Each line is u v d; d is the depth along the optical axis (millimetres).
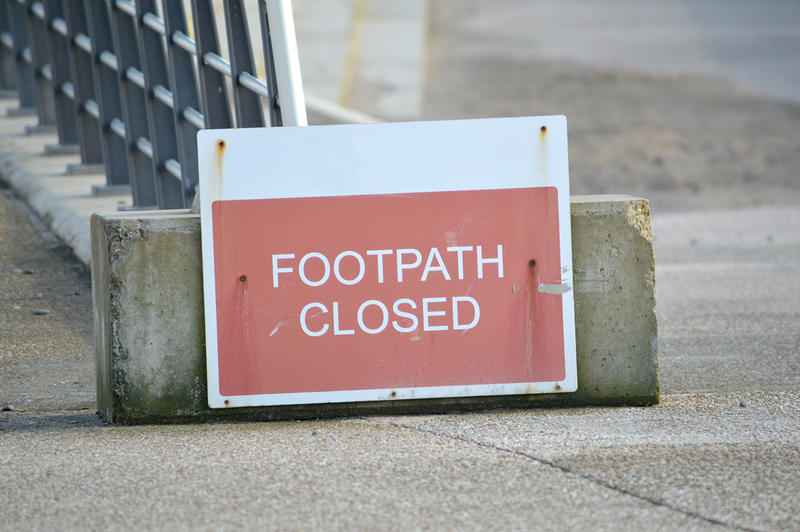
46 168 42156
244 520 13398
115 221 18250
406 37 97062
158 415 18375
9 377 22812
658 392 19234
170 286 18344
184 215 18781
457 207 18562
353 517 13453
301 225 18375
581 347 19047
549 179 18703
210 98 29047
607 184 64875
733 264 41031
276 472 15250
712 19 108625
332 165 18453
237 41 26172
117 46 34500
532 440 16750
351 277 18438
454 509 13695
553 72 88875
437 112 77875
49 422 18859
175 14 30766
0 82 57875
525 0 114250
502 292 18609
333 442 16781
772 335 27859
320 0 105188
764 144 73625
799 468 15227
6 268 31500
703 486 14508
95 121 41344
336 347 18422
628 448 16266
